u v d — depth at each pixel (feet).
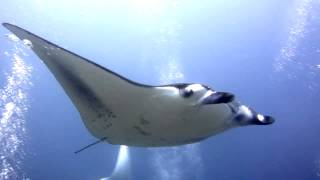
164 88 7.65
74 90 8.30
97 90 8.02
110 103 8.07
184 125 7.75
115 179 31.32
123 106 7.98
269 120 8.32
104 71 7.71
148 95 7.72
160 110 7.71
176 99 7.53
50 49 7.65
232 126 8.23
